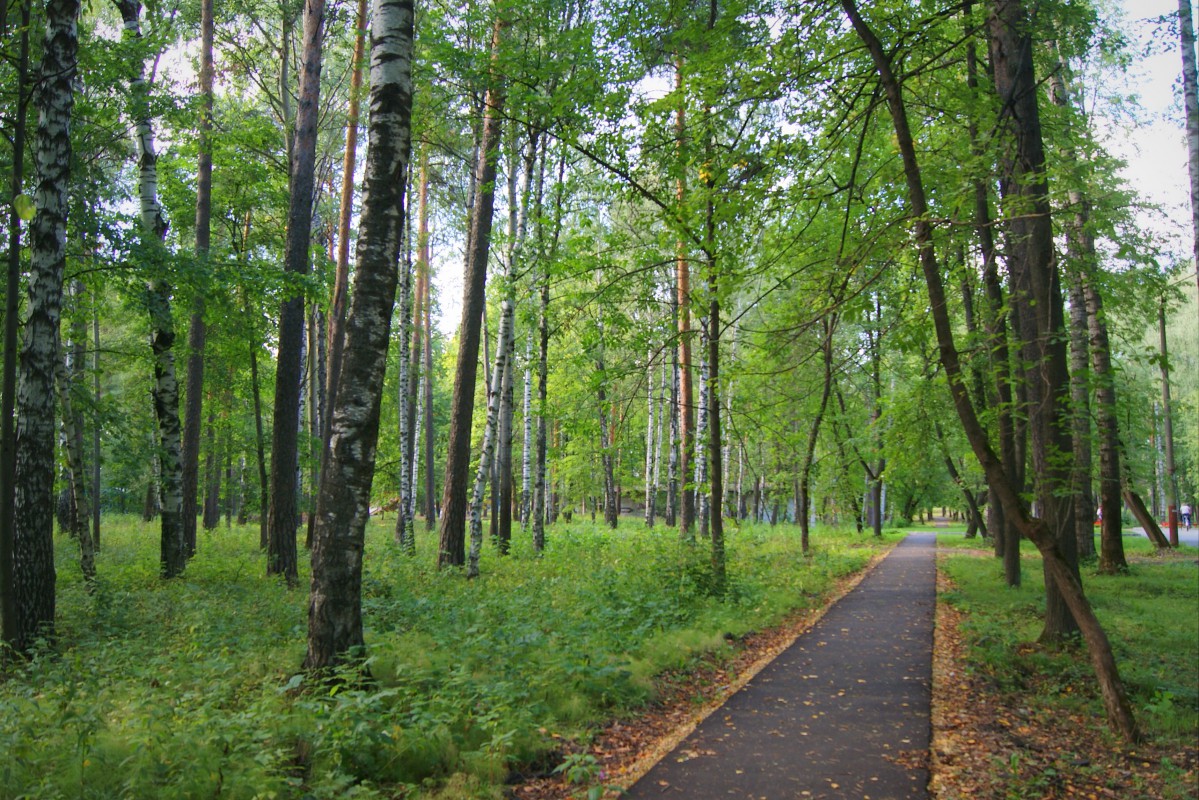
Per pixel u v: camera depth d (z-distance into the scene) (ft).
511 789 16.70
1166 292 56.03
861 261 26.84
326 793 14.70
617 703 22.57
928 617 41.14
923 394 46.65
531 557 61.98
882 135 39.91
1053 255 33.24
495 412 54.90
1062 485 32.81
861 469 103.09
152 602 36.86
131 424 48.06
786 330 29.71
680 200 36.06
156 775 14.97
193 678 22.30
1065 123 44.70
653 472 124.57
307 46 51.88
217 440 87.51
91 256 38.65
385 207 24.31
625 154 35.19
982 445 23.41
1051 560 22.49
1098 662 21.61
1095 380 32.17
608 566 50.11
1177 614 40.24
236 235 66.85
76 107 39.47
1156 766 18.66
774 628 37.42
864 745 19.66
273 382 87.92
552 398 71.10
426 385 109.40
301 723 17.78
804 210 30.40
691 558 43.78
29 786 14.62
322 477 23.94
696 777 17.37
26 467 27.99
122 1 42.80
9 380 26.12
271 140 60.85
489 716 18.43
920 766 18.12
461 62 38.68
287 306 50.01
